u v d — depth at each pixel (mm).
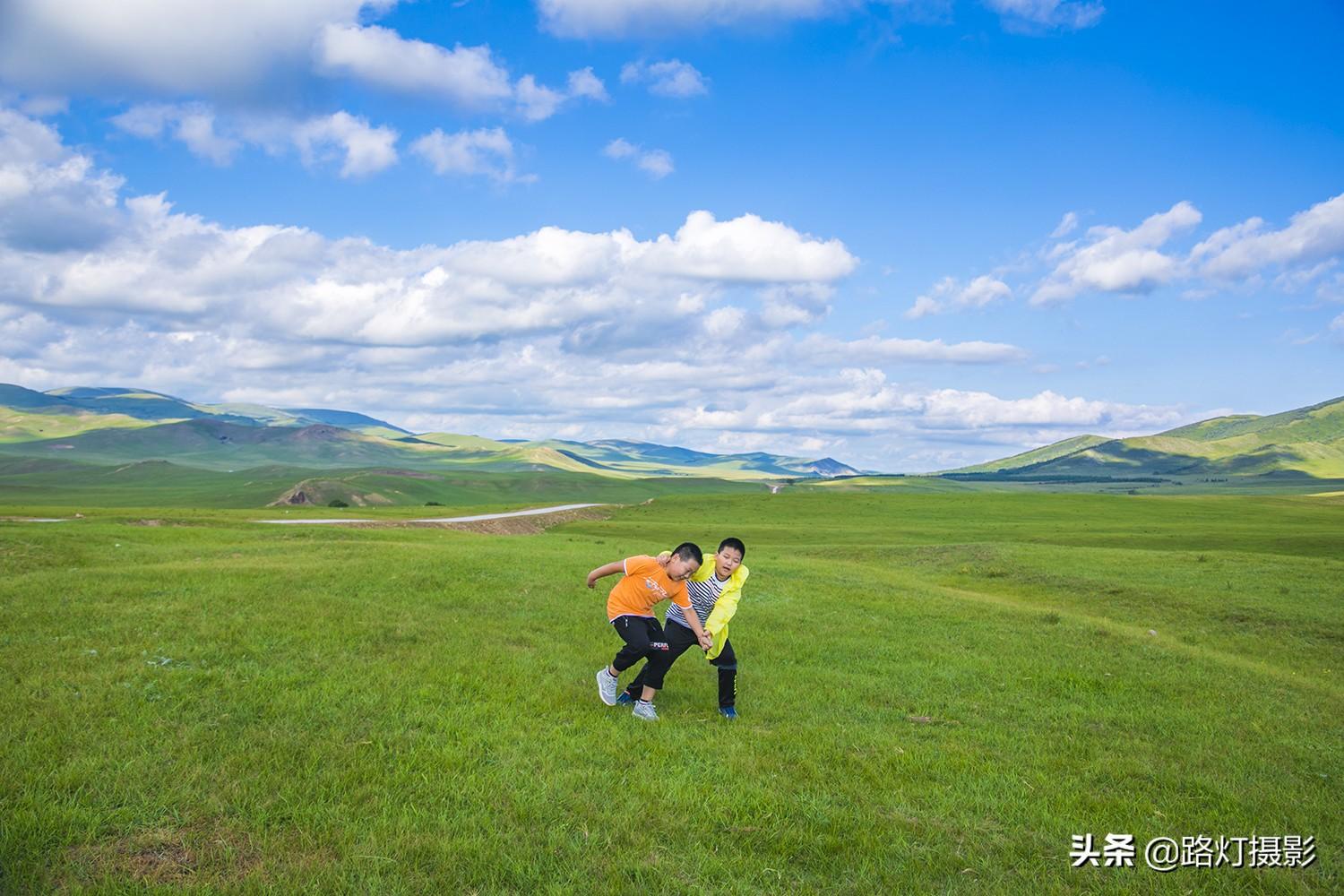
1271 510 106000
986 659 14875
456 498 192750
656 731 9305
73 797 6445
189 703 8875
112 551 24516
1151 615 26312
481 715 9266
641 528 77500
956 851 6668
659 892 5742
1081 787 8344
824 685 12141
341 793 6918
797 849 6523
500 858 5980
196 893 5312
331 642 12164
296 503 168500
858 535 68250
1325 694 14477
